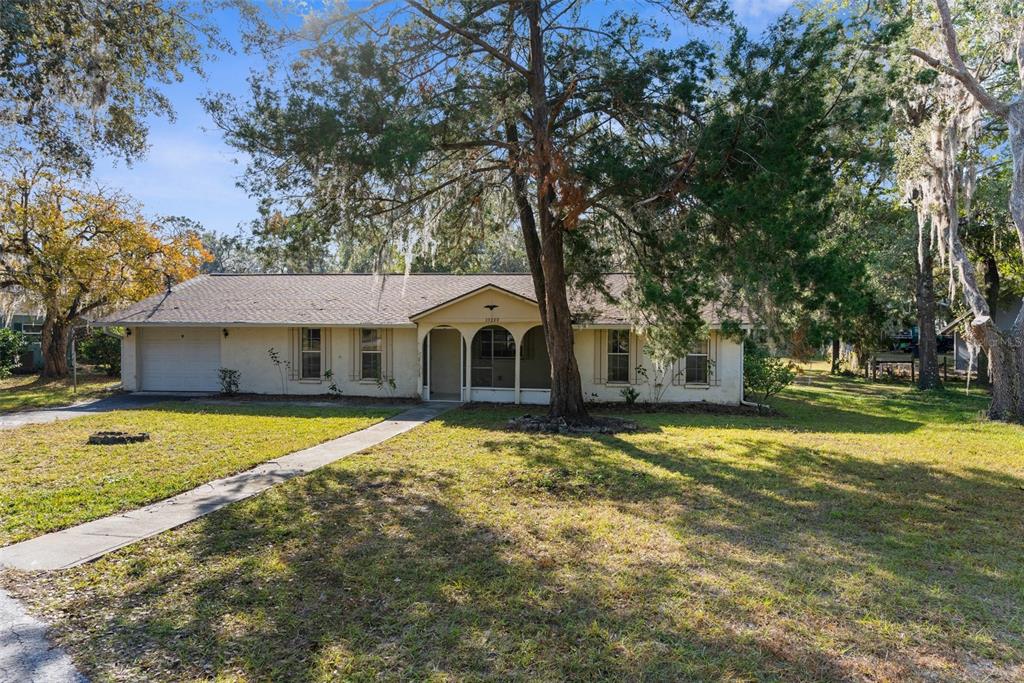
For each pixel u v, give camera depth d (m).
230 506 6.54
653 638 3.69
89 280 21.89
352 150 8.55
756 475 8.10
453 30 9.60
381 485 7.49
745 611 4.05
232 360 18.38
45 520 5.99
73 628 3.83
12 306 21.86
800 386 22.88
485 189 12.52
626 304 12.44
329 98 8.66
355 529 5.78
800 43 7.66
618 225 11.41
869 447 10.23
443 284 20.02
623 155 9.48
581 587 4.43
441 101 9.48
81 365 26.56
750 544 5.40
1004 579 4.66
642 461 8.91
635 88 9.78
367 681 3.24
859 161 7.99
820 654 3.52
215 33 8.59
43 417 13.52
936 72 8.47
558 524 5.95
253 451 9.55
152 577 4.63
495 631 3.78
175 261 24.64
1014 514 6.42
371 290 19.69
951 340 30.77
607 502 6.77
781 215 7.31
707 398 16.22
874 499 6.98
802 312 7.32
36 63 7.44
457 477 7.88
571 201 9.52
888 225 20.70
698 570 4.78
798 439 10.97
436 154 10.33
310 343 18.27
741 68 8.00
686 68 9.14
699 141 8.08
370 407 15.70
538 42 10.34
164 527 5.83
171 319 17.91
